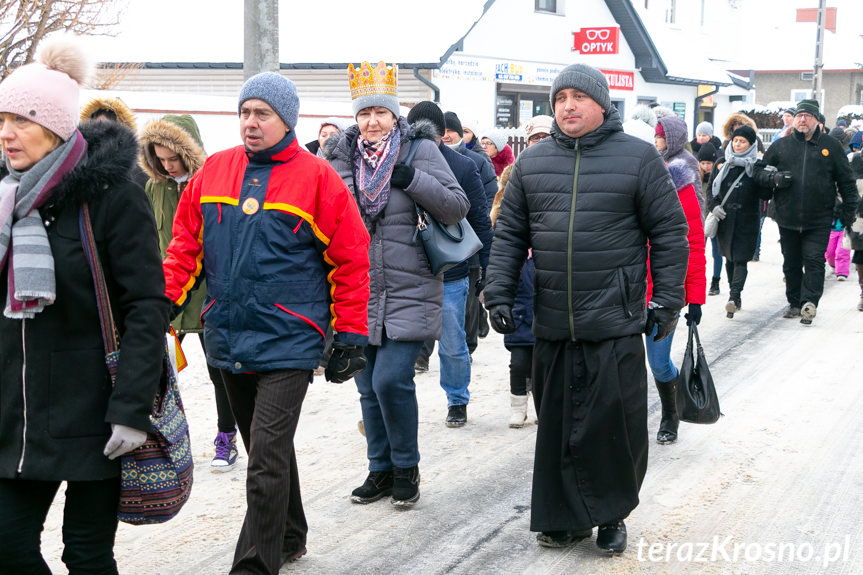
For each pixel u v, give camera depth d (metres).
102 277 2.94
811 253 9.48
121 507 3.05
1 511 2.88
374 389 4.64
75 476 2.88
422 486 5.16
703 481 5.21
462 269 6.14
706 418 5.23
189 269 3.79
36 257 2.83
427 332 4.62
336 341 3.78
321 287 3.72
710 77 27.47
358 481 5.24
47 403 2.88
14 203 2.88
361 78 4.58
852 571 4.10
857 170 10.38
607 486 4.17
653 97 26.50
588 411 4.14
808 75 49.81
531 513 4.27
